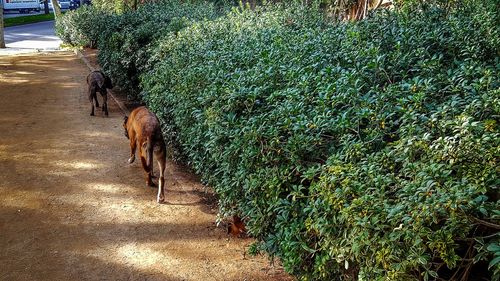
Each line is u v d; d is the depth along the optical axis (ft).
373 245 8.16
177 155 22.44
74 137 26.37
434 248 7.60
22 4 130.41
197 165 17.79
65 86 38.99
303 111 12.33
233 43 21.18
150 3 47.98
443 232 7.26
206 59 19.93
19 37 79.15
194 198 19.36
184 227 17.02
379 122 10.83
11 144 25.04
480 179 7.82
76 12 60.70
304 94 12.95
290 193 11.05
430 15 20.08
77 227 16.79
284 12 29.30
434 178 8.15
